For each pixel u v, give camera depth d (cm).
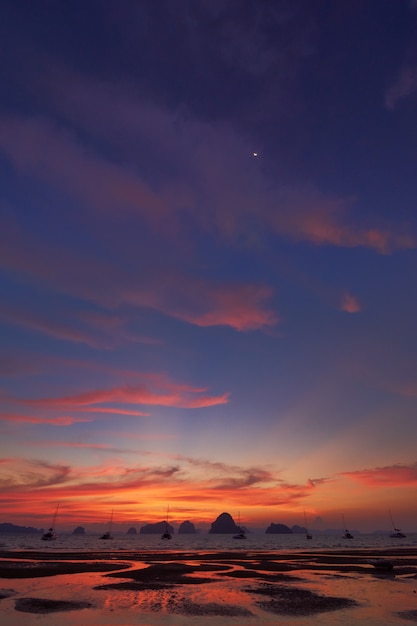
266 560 4609
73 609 1620
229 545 11162
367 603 1812
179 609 1647
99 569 3312
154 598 1906
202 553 6262
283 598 1945
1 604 1714
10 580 2539
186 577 2797
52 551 6525
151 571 3188
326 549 8275
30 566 3525
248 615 1548
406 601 1869
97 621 1421
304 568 3569
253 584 2447
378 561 3375
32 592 2055
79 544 10481
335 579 2731
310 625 1386
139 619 1460
